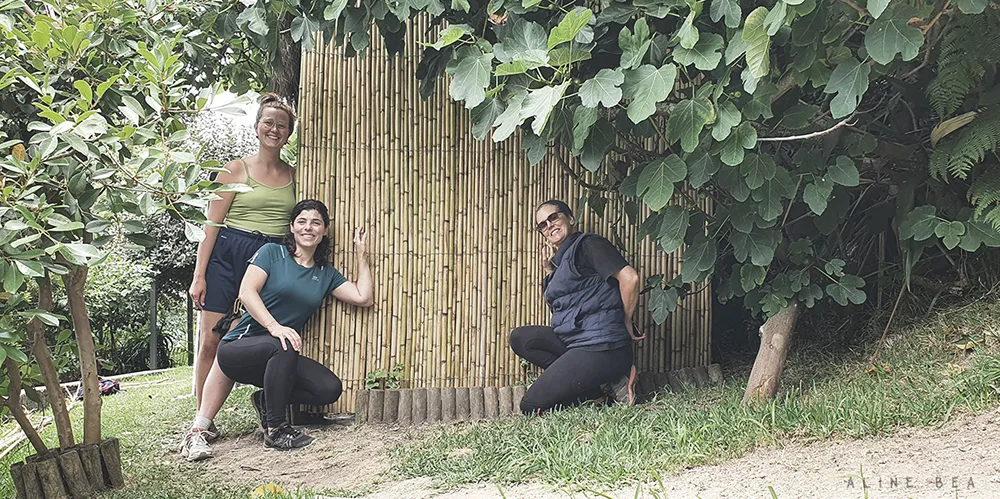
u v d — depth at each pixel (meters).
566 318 4.41
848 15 3.12
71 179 3.11
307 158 4.81
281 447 4.34
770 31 2.79
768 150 4.35
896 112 4.33
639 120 3.27
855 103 3.06
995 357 3.31
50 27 3.38
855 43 3.76
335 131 4.85
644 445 3.10
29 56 3.39
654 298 4.40
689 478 2.69
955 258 4.41
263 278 4.50
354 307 4.82
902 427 2.93
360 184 4.84
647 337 4.89
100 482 3.61
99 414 3.73
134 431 5.32
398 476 3.49
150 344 14.22
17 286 2.82
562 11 3.86
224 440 4.77
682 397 4.34
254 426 4.93
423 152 4.88
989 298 4.15
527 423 3.94
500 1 3.80
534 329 4.69
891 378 3.75
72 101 3.23
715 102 3.30
